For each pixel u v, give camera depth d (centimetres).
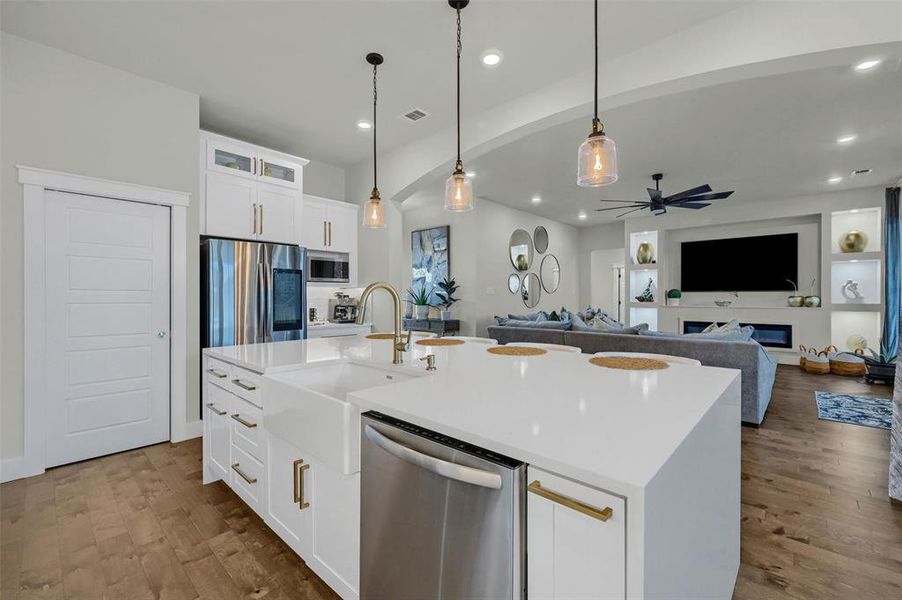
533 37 256
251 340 354
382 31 252
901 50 209
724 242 737
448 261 729
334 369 207
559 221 893
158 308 313
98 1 225
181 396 319
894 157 468
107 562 174
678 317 759
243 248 351
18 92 255
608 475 71
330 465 136
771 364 378
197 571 168
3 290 250
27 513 212
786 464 271
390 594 114
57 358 269
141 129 302
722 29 237
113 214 292
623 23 243
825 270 629
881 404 408
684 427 96
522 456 84
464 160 394
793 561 174
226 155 362
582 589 76
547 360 192
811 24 214
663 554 77
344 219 483
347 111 358
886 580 162
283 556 178
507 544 85
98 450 286
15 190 253
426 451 101
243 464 203
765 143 426
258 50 272
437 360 193
